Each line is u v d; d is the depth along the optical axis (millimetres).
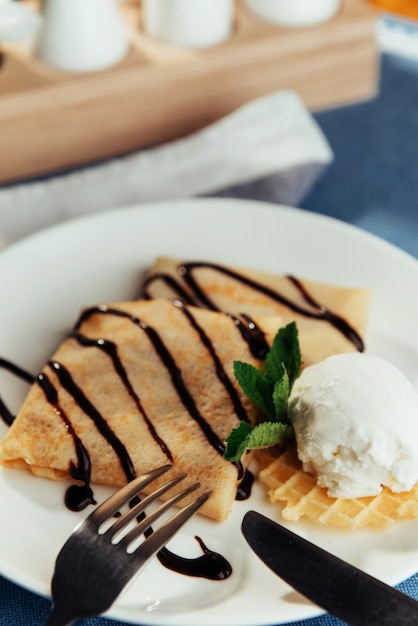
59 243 589
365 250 586
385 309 563
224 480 485
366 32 720
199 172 646
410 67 762
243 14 727
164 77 680
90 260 589
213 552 473
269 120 666
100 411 509
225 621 445
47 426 503
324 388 496
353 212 646
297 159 640
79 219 598
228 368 524
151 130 698
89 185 638
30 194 630
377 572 463
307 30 705
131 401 513
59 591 442
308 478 497
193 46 695
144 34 708
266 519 471
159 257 586
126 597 455
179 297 567
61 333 560
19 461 499
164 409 510
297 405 500
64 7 657
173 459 492
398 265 578
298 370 509
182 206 607
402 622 437
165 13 689
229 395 514
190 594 458
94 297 578
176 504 484
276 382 497
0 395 529
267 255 594
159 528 462
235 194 644
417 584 475
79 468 493
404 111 729
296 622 462
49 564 464
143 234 600
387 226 636
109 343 536
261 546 463
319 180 669
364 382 493
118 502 471
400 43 779
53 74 667
